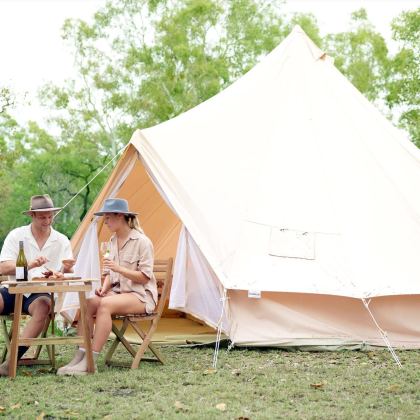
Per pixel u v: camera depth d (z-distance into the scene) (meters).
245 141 7.67
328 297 6.74
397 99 28.73
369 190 7.32
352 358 6.24
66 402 4.60
